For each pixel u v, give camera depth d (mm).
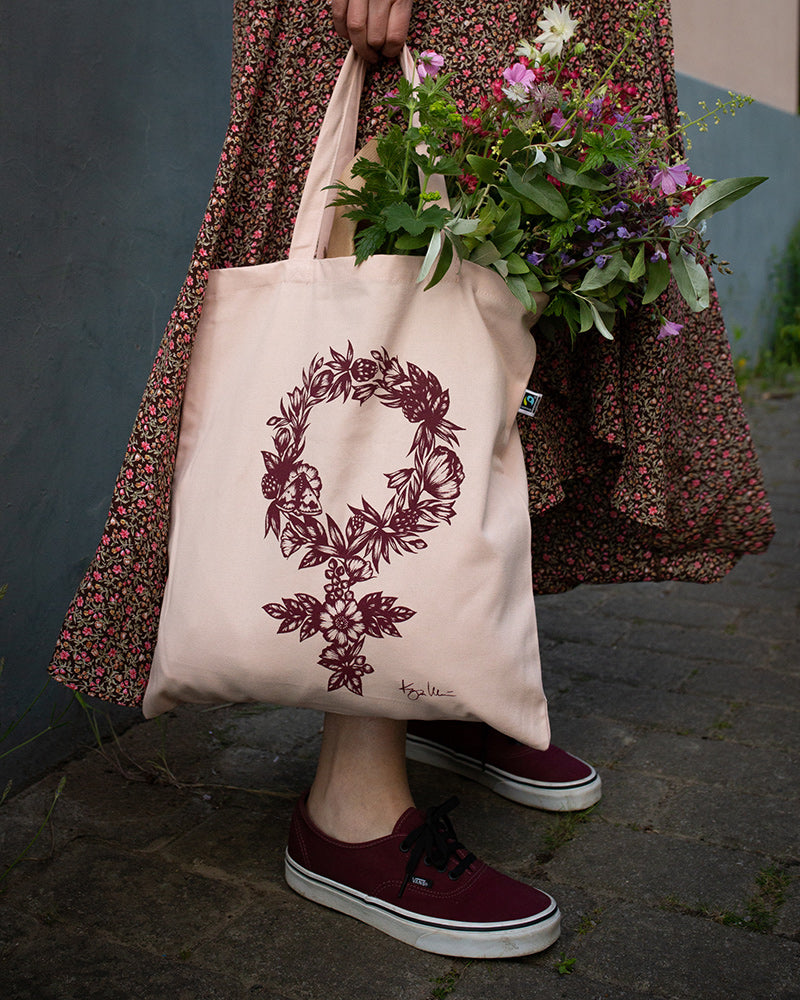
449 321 1367
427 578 1328
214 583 1389
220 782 1957
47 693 1985
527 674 1383
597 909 1593
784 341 6672
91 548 2068
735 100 1495
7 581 1876
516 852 1746
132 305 2121
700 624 2787
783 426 5223
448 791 1946
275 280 1451
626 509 1719
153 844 1754
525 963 1476
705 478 1889
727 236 6043
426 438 1353
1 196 1790
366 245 1347
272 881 1658
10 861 1690
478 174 1340
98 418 2059
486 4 1522
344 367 1360
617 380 1676
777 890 1633
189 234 2273
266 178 1550
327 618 1345
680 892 1630
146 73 2096
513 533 1389
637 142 1512
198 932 1531
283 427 1384
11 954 1476
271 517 1373
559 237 1357
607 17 1632
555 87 1441
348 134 1477
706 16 5926
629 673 2471
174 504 1511
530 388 1626
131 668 1588
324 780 1603
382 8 1423
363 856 1537
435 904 1490
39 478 1928
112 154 2029
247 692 1411
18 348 1854
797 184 7012
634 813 1862
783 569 3225
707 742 2125
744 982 1428
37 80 1841
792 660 2539
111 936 1519
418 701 1361
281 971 1450
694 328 1838
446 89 1506
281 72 1533
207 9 2264
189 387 1534
